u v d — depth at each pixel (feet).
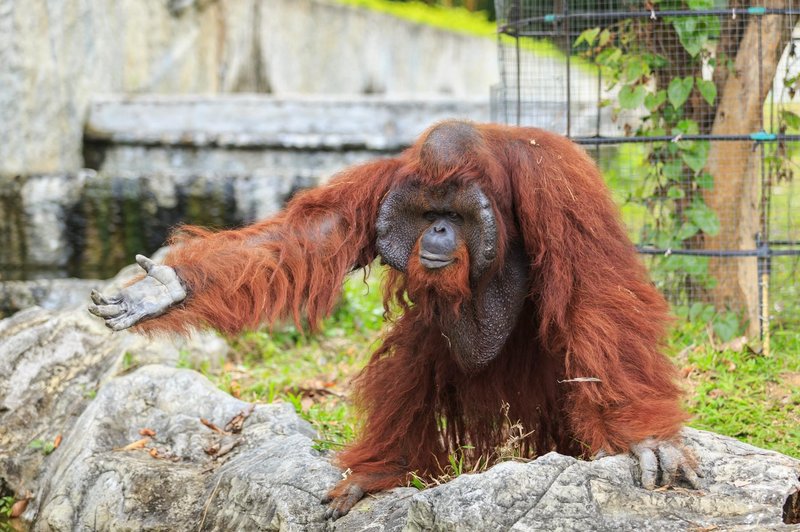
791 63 39.65
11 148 60.23
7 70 59.72
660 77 41.19
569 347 22.26
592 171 23.58
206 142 68.85
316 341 44.55
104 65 71.26
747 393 32.91
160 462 28.50
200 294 22.61
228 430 29.89
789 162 43.29
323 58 101.86
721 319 38.86
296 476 24.73
